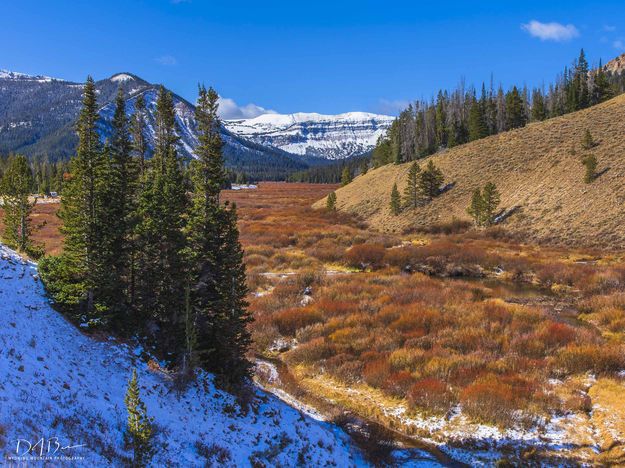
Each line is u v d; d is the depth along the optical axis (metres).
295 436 16.31
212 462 12.95
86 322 17.05
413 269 48.38
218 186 19.48
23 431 9.91
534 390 19.14
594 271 40.84
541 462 15.32
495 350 23.72
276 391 20.61
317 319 29.39
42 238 49.34
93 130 17.97
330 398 20.52
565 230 56.25
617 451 15.50
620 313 29.11
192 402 15.80
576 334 25.12
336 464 15.36
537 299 35.91
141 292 18.72
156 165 22.95
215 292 18.69
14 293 16.36
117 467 10.66
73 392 12.80
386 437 17.28
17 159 28.69
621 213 54.00
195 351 16.84
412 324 27.64
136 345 17.64
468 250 50.97
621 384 19.80
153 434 12.66
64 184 17.92
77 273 17.39
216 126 19.72
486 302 32.50
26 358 12.92
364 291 36.00
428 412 18.64
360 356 23.72
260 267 46.25
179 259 18.11
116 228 17.41
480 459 15.80
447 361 21.95
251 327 27.89
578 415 17.78
